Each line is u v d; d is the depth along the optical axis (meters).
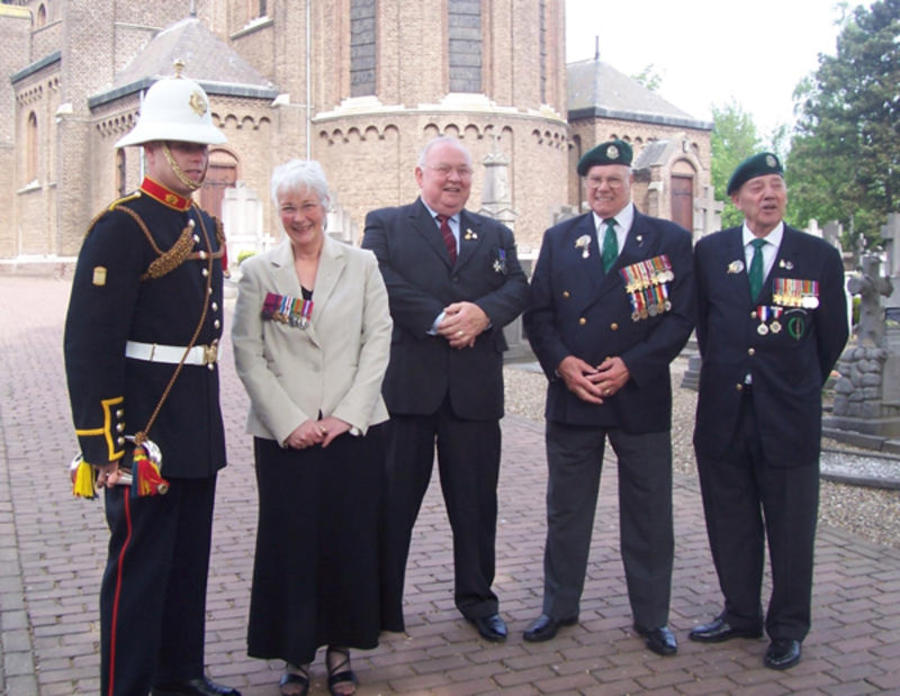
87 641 4.60
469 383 4.74
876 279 9.28
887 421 9.20
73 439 9.34
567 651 4.59
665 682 4.25
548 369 4.80
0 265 44.22
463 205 4.88
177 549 4.02
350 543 4.20
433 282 4.73
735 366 4.59
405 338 4.75
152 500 3.81
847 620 4.92
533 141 33.41
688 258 4.73
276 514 4.17
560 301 4.80
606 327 4.65
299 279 4.34
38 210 42.62
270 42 34.91
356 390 4.23
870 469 7.86
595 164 4.70
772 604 4.56
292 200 4.21
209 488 4.09
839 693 4.14
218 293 4.05
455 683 4.25
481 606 4.82
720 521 4.72
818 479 4.59
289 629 4.12
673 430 9.62
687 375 12.12
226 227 24.84
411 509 4.79
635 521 4.69
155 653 3.84
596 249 4.77
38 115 42.47
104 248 3.64
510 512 6.89
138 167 34.59
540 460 8.48
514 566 5.79
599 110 38.66
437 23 31.91
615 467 8.08
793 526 4.51
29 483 7.65
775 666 4.37
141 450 3.72
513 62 32.84
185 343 3.88
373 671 4.38
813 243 4.62
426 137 31.98
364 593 4.21
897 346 9.80
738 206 4.71
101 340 3.62
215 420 4.02
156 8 39.44
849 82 50.09
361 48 32.91
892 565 5.71
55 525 6.52
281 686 4.18
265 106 33.59
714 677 4.30
